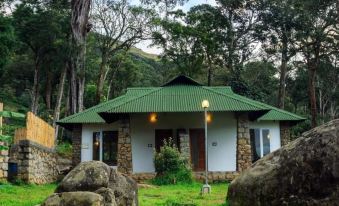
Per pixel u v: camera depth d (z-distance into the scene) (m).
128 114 24.30
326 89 59.84
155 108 23.44
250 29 52.34
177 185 20.33
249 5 50.72
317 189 6.07
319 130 6.46
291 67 55.03
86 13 37.94
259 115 24.94
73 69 37.44
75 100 37.22
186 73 52.25
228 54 52.28
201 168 24.72
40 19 44.03
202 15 52.59
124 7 49.00
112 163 26.66
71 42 38.34
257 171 6.96
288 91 63.09
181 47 52.00
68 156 34.25
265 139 27.31
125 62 67.12
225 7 52.47
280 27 48.12
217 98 24.80
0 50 36.09
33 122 18.44
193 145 24.97
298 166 6.35
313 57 46.84
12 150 17.02
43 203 6.45
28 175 17.02
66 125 27.97
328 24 45.19
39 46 46.09
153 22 49.16
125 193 7.93
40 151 19.30
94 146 27.14
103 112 23.38
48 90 52.56
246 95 43.88
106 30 49.09
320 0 44.72
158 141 25.05
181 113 25.09
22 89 58.75
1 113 6.14
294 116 27.33
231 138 24.92
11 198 12.38
